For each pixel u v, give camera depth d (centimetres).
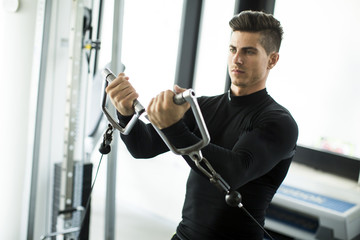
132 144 113
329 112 241
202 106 128
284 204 220
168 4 327
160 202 337
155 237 301
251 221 111
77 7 203
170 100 77
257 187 111
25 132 209
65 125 207
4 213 210
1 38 200
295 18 253
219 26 298
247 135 100
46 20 207
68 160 210
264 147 97
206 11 306
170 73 332
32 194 211
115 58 198
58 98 220
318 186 229
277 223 223
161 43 335
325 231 207
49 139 219
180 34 315
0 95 204
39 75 208
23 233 212
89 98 245
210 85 307
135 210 352
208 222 112
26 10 202
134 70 353
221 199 110
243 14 112
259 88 115
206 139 78
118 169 371
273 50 113
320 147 245
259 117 109
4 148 207
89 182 227
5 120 205
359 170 226
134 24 348
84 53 223
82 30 208
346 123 235
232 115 117
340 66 236
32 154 210
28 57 205
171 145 83
